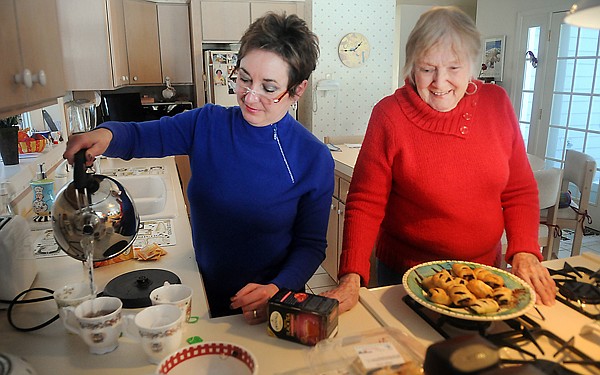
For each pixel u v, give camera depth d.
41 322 0.97
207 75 4.20
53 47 1.20
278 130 1.18
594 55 4.11
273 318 0.88
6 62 0.82
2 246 1.03
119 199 0.99
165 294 0.96
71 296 0.96
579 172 2.78
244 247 1.25
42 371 0.80
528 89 4.86
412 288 0.97
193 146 1.24
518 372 0.60
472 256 1.27
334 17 4.35
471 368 0.59
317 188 1.21
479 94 1.22
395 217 1.30
